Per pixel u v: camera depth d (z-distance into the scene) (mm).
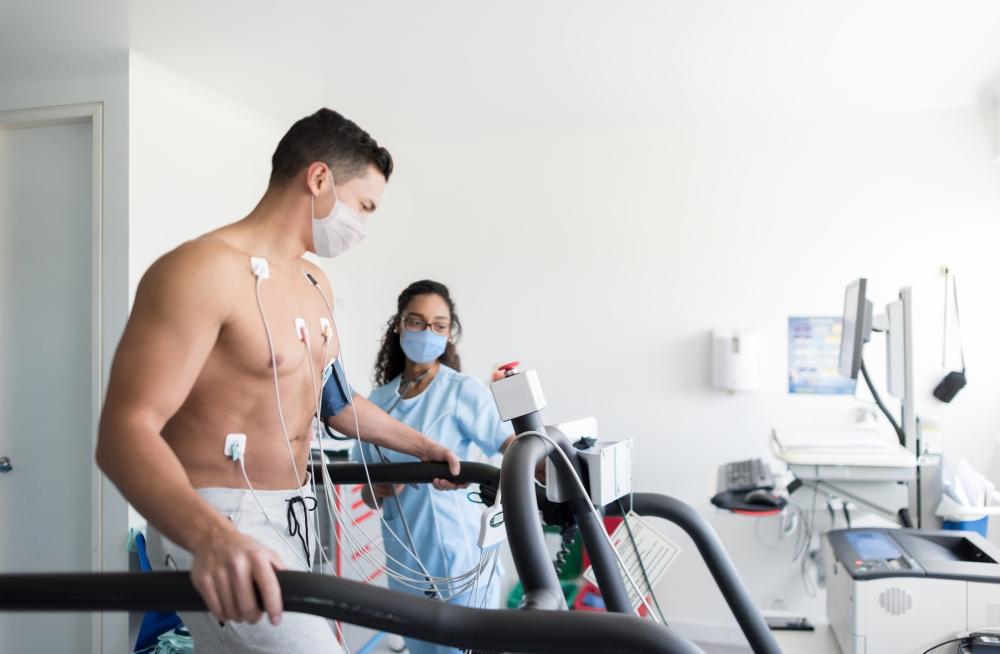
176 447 1012
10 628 2453
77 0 1982
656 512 1144
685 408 3078
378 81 2680
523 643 611
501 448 1874
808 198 2945
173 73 2535
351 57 2430
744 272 3018
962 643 1617
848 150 2900
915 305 2801
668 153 3121
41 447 2443
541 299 3273
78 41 2252
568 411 3225
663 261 3121
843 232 2902
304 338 1099
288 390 1087
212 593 635
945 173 2787
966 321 2748
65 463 2418
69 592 676
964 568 1684
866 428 2508
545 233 3271
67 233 2432
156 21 2123
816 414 2918
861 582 1713
